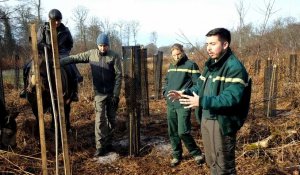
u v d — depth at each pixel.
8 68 22.88
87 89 11.68
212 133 3.57
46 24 6.27
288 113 8.34
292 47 14.00
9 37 28.25
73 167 5.43
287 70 10.52
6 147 5.43
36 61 3.73
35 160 5.57
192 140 5.32
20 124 6.93
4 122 5.43
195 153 5.39
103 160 5.71
